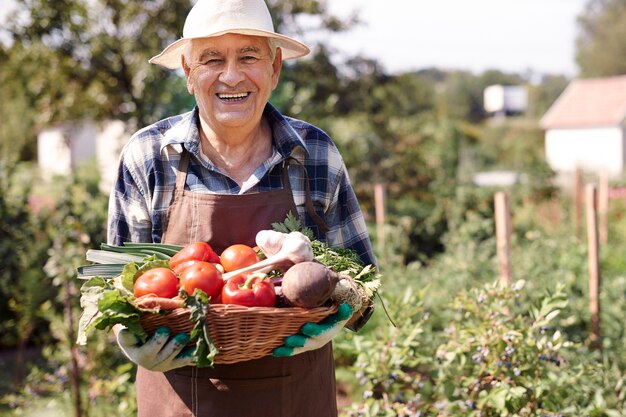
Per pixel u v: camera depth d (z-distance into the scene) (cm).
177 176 229
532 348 324
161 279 191
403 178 1184
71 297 468
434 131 1672
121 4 909
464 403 320
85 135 3059
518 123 4103
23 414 446
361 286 217
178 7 914
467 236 732
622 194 1345
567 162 3478
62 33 907
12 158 664
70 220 524
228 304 187
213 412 216
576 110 3484
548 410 322
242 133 227
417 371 400
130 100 925
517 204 1266
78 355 445
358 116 1218
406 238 799
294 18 1065
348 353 429
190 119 231
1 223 615
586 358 378
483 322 329
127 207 235
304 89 916
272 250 209
